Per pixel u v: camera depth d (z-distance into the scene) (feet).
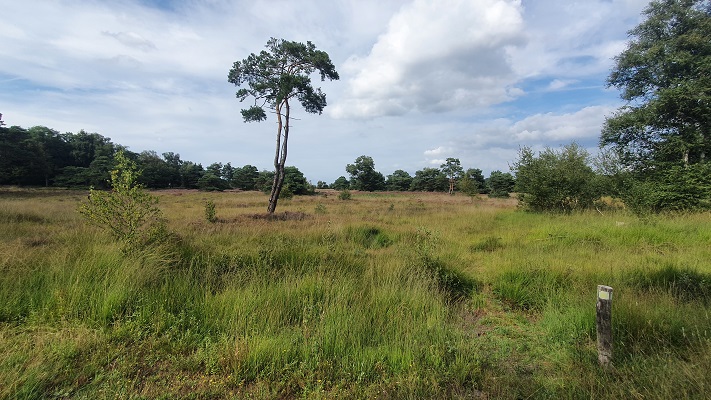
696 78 52.24
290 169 210.79
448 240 31.42
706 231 29.91
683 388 8.06
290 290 14.64
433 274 18.39
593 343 11.41
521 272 18.81
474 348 11.13
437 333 11.75
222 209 68.59
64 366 9.29
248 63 55.88
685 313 12.21
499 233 37.01
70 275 14.35
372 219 50.06
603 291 9.75
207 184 233.14
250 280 15.97
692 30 53.26
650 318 11.89
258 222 41.09
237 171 281.95
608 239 29.19
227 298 13.80
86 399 8.15
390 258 21.79
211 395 8.63
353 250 25.59
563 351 11.12
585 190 56.34
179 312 13.17
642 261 20.33
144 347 10.72
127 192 19.19
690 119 52.95
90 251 16.99
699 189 45.24
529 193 61.72
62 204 65.41
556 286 17.54
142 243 18.72
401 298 14.61
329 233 31.22
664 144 54.29
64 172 206.49
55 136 249.34
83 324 11.50
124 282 13.87
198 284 15.70
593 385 8.73
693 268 18.51
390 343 11.20
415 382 9.05
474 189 155.43
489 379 9.48
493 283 19.10
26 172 178.40
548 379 9.48
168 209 66.44
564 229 34.78
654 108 52.65
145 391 8.50
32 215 41.32
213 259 19.71
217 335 11.71
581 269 19.20
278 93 56.13
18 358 9.07
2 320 11.76
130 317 12.22
